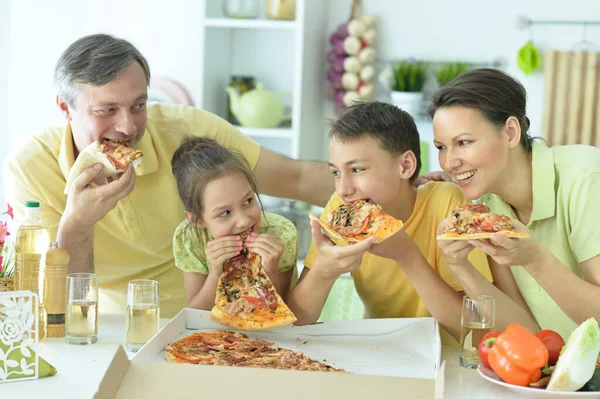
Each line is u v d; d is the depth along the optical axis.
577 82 3.71
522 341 1.34
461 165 1.66
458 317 1.65
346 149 1.73
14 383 1.40
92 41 1.92
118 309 2.28
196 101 3.67
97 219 1.83
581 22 3.70
